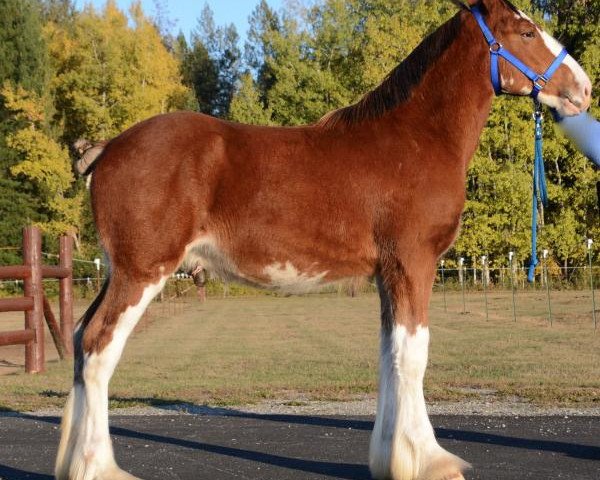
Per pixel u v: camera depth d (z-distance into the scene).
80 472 5.13
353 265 5.55
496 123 36.56
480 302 29.61
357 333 19.03
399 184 5.47
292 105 43.41
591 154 6.04
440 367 11.76
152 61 42.25
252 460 6.24
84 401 5.26
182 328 21.64
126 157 5.40
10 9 43.69
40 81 43.62
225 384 10.32
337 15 44.62
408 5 43.59
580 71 5.90
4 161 41.16
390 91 5.73
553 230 36.94
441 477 5.15
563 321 20.84
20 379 11.27
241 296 39.91
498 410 8.19
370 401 8.96
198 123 5.52
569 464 5.98
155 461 6.23
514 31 5.80
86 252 38.88
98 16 43.84
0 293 35.16
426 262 5.48
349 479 5.68
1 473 5.95
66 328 14.00
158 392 9.63
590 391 9.21
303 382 10.40
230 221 5.42
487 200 37.12
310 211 5.43
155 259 5.32
